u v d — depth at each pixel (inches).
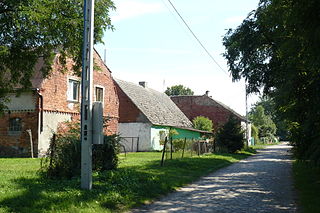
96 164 446.0
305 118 471.2
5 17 512.7
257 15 705.0
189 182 503.2
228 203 351.6
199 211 313.1
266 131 3435.0
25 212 258.5
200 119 1967.3
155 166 627.8
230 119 1342.3
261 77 895.1
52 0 547.5
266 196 394.3
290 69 449.1
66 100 981.8
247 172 666.8
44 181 374.0
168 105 1867.6
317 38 282.4
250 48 826.2
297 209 325.1
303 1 283.4
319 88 408.8
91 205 297.6
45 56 604.1
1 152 918.4
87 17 350.6
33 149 887.7
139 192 370.6
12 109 911.7
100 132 348.8
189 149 925.8
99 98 1136.2
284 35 430.6
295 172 641.6
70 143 401.4
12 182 361.1
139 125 1387.8
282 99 514.9
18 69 587.5
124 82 1551.4
